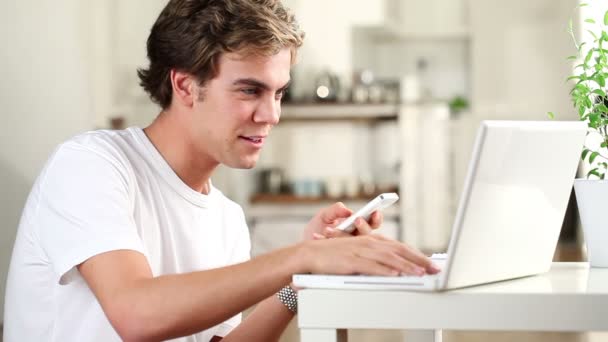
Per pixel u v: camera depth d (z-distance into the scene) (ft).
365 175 27.04
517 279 4.20
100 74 19.16
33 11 15.38
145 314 3.97
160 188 5.09
